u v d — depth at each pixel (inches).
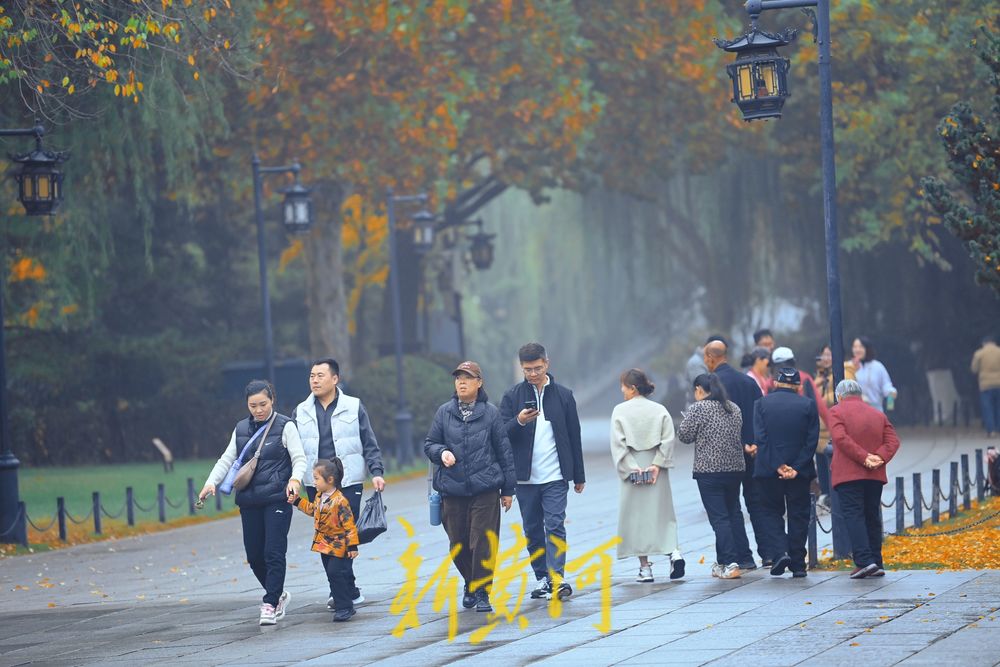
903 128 5059.1
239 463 1665.8
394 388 5280.5
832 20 5034.5
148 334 6146.7
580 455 1760.6
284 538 1672.0
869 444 1787.6
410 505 3280.0
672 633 1460.4
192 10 3031.5
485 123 5147.6
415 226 4943.4
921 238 5255.9
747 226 6471.5
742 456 1857.8
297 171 4055.1
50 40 2738.7
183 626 1692.9
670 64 5290.4
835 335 1968.5
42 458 5487.2
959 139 2407.7
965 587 1641.2
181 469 5017.2
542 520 1769.2
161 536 2970.0
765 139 5625.0
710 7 5196.9
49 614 1875.0
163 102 3388.3
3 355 2807.6
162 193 5344.5
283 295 6589.6
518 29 4825.3
